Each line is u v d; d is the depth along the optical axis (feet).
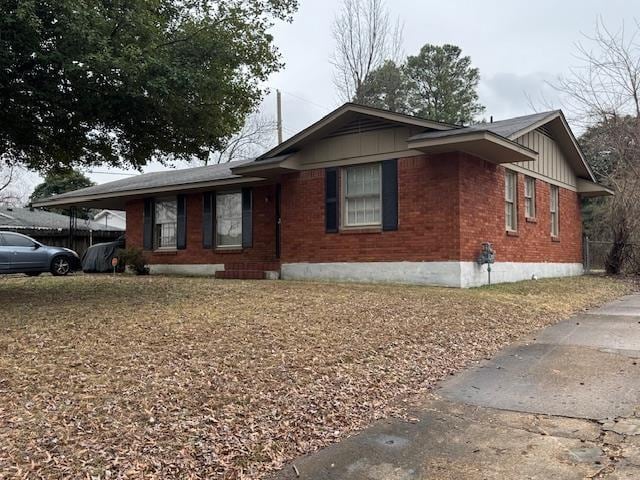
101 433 12.22
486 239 41.78
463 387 17.53
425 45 126.62
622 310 34.55
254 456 11.91
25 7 22.48
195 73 27.76
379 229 41.78
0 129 29.17
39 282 41.14
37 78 26.05
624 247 62.34
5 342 19.10
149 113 29.04
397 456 12.16
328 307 27.37
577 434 13.28
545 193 53.72
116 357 17.60
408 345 21.79
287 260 47.01
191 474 10.94
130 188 61.21
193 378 15.99
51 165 36.04
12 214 100.94
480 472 11.28
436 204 39.14
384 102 105.50
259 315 24.79
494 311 29.53
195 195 58.90
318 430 13.53
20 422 12.46
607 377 18.26
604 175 69.56
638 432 13.21
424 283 39.45
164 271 60.95
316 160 45.42
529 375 18.85
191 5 30.63
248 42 31.19
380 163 42.11
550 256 54.44
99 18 24.47
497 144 36.52
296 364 18.07
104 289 35.01
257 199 54.19
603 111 63.31
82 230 84.64
